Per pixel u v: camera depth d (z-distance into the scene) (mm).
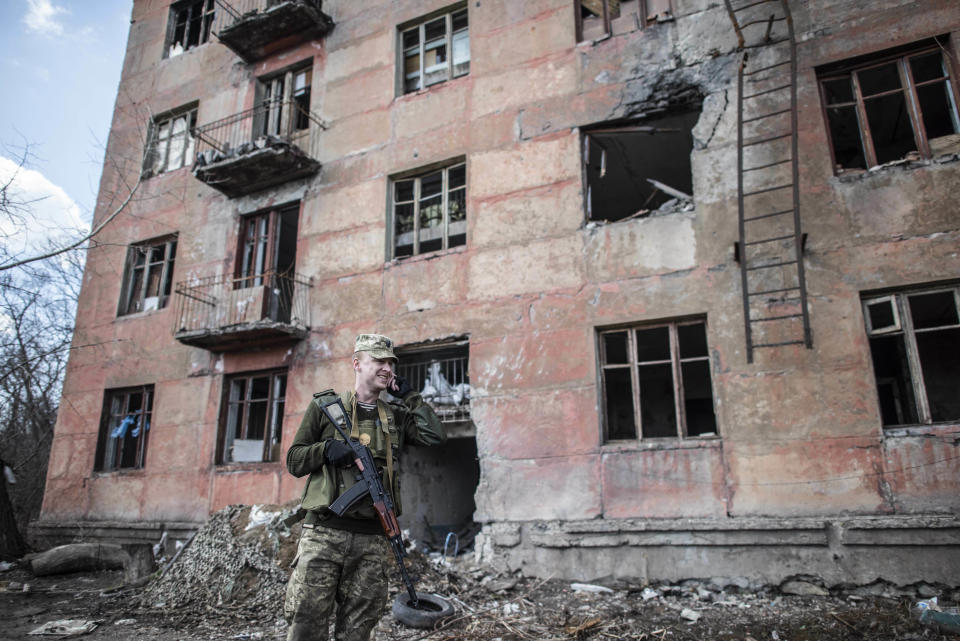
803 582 6559
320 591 3186
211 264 12109
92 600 7508
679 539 7152
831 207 7352
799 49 7910
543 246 8906
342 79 11633
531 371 8531
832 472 6727
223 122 12906
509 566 7949
